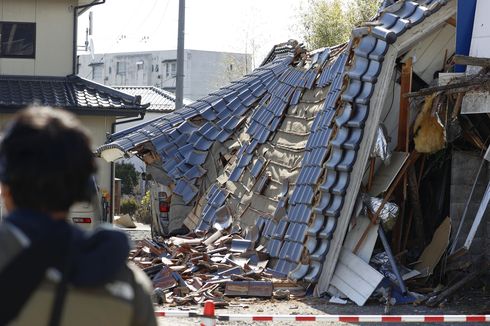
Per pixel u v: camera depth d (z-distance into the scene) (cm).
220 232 1436
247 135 1661
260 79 1830
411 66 1168
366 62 1155
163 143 1775
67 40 2550
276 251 1264
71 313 246
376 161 1179
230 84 1945
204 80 6581
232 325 944
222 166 1717
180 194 1691
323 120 1320
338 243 1132
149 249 1376
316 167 1234
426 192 1248
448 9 1146
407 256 1208
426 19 1148
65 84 2500
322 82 1471
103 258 248
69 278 245
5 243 243
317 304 1081
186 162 1730
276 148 1502
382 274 1111
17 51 2533
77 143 258
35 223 249
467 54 1102
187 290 1127
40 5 2536
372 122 1138
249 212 1446
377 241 1191
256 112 1689
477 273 1126
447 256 1168
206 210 1563
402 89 1175
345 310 1044
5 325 240
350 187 1138
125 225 2628
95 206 442
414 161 1173
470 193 1198
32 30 2536
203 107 1842
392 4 1273
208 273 1221
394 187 1156
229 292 1121
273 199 1392
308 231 1164
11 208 262
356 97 1151
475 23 1090
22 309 241
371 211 1138
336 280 1125
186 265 1234
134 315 259
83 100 2397
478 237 1199
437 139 1129
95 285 247
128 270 261
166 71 6712
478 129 1154
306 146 1338
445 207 1231
